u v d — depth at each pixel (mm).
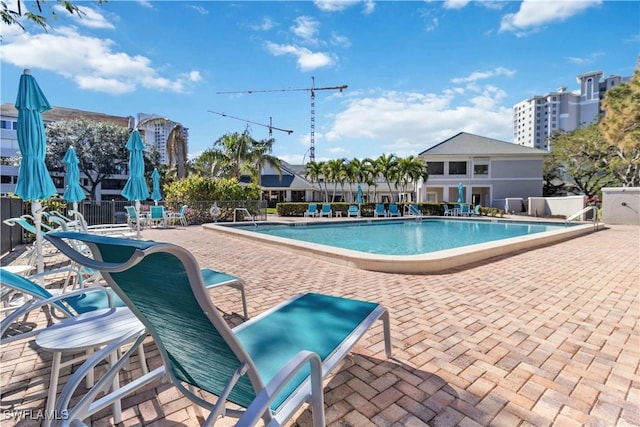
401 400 2207
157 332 1646
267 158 28281
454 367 2623
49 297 2367
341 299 2852
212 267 6328
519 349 2926
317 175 30078
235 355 1411
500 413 2082
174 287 1290
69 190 8156
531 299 4312
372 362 2695
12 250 8547
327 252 6789
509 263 6566
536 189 31688
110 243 1229
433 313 3799
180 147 23766
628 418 2033
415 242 12164
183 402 2197
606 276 5527
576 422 2000
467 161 32656
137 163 9602
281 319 2432
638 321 3570
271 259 7164
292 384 1680
